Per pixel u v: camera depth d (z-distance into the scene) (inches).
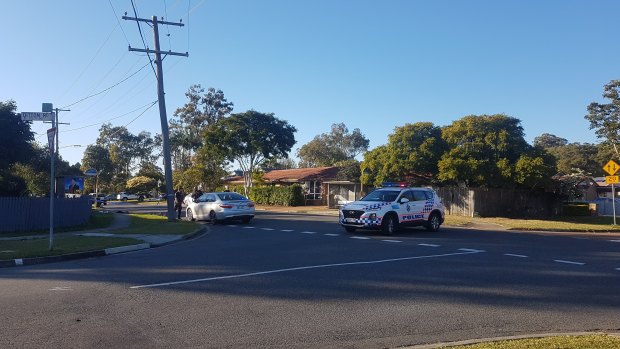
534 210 1449.3
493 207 1337.4
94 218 1026.1
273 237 727.7
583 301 338.3
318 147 3353.8
